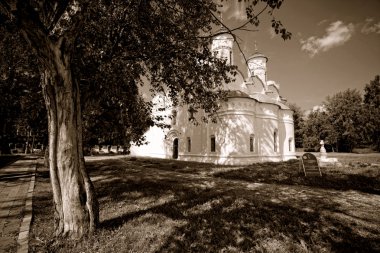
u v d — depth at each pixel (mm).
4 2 3592
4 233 5145
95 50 6844
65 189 4629
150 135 35938
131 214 6312
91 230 4773
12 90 11039
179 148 29703
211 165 20984
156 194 8789
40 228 5348
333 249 4367
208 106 8547
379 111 47500
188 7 6691
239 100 23578
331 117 50688
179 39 7113
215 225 5445
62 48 4324
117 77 6609
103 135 13688
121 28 6566
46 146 18047
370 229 5277
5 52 8148
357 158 28406
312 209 6836
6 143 38719
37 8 4730
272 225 5449
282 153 31062
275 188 10180
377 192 9367
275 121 28141
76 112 4762
